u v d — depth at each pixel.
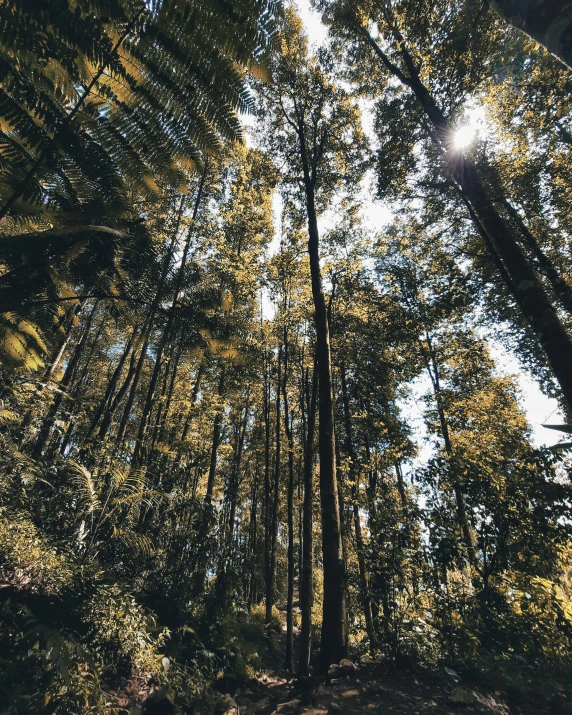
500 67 7.73
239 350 2.76
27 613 3.26
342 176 9.66
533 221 10.19
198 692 4.48
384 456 9.62
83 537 5.18
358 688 3.52
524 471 4.66
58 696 2.88
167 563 6.65
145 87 1.47
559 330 4.63
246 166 10.31
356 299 10.02
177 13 1.31
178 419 10.67
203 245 9.70
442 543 4.51
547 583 4.10
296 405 11.94
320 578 14.11
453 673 3.59
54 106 1.42
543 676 3.52
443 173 9.10
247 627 8.20
